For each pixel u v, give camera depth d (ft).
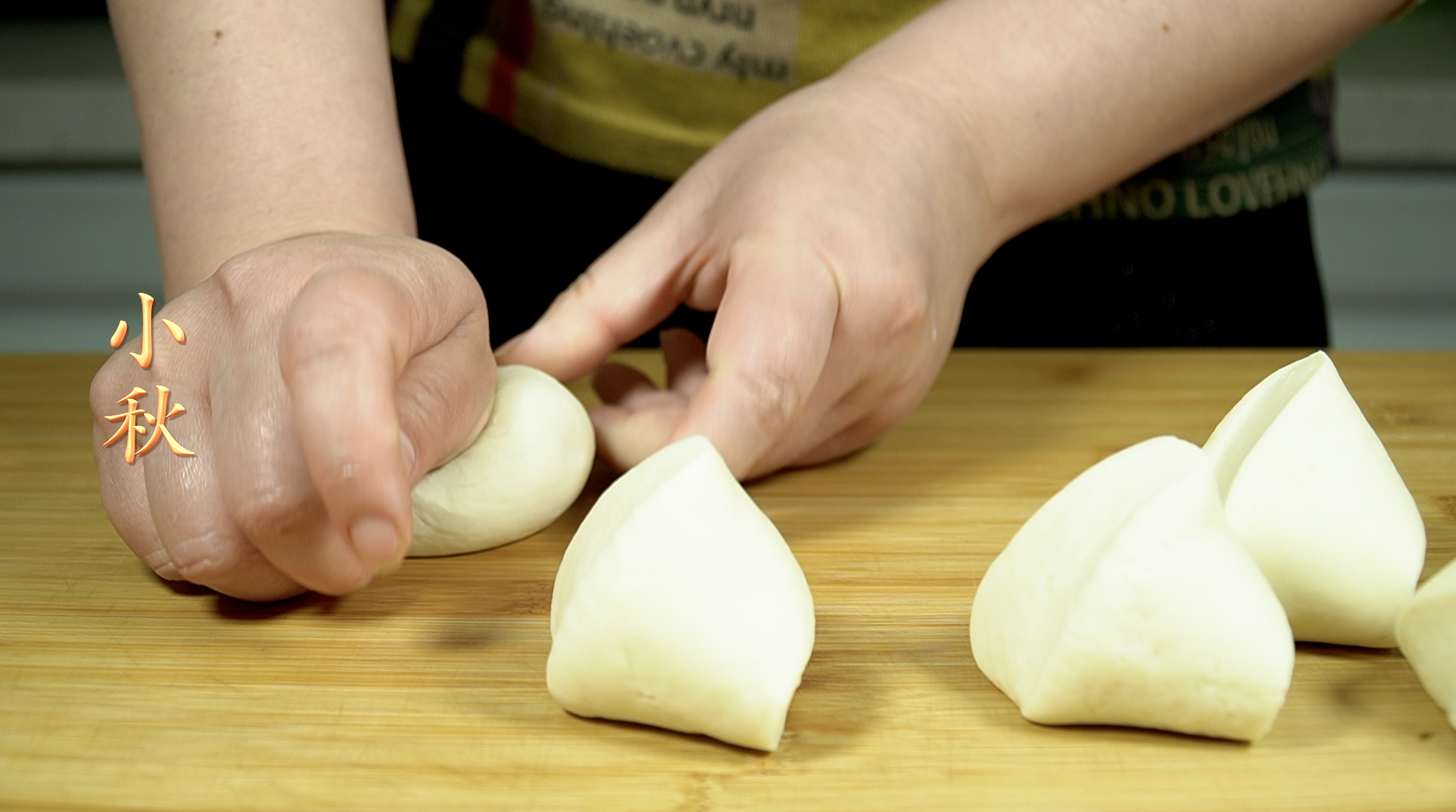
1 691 1.50
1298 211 2.41
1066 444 1.96
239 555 1.53
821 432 1.86
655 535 1.45
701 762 1.43
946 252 1.84
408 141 2.43
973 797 1.39
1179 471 1.46
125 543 1.69
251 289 1.53
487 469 1.69
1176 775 1.41
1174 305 2.41
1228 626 1.41
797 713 1.48
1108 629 1.42
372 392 1.38
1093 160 1.99
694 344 1.95
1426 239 3.71
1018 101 1.91
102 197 3.65
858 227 1.74
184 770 1.42
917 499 1.83
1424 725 1.46
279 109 1.75
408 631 1.59
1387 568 1.51
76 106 3.40
